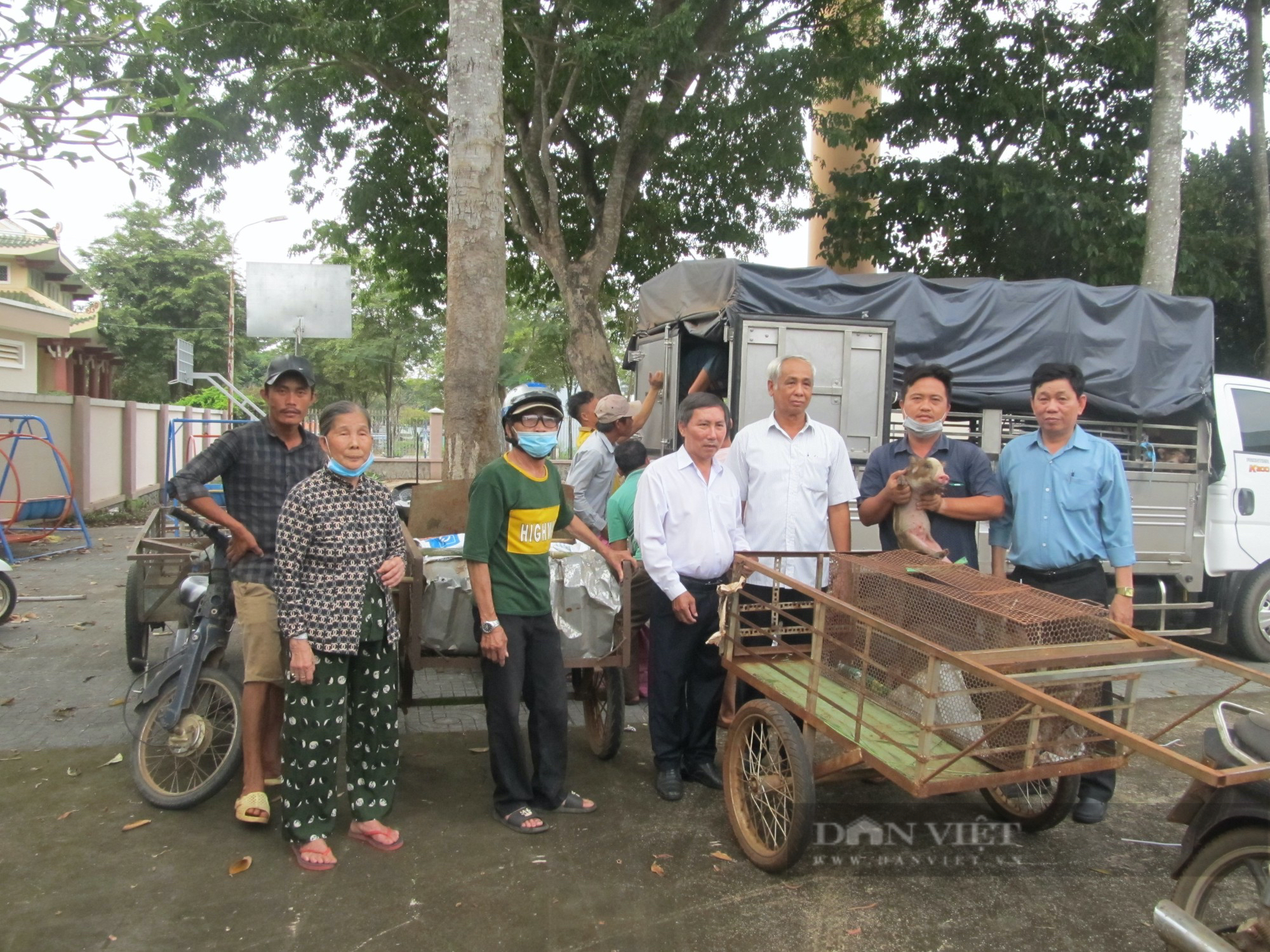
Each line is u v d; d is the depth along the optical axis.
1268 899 2.46
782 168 13.47
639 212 14.50
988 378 6.50
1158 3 9.27
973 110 12.65
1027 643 3.01
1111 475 4.02
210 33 10.69
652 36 10.42
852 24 12.62
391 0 10.77
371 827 3.57
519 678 3.71
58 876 3.31
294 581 3.30
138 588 5.51
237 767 3.85
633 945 2.98
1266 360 11.45
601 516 5.75
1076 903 3.30
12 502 10.05
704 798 4.14
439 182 14.34
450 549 4.49
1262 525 6.78
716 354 6.83
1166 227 9.15
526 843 3.65
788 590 4.11
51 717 4.99
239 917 3.08
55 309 20.39
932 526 4.11
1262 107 11.32
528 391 3.61
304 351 32.62
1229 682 6.29
